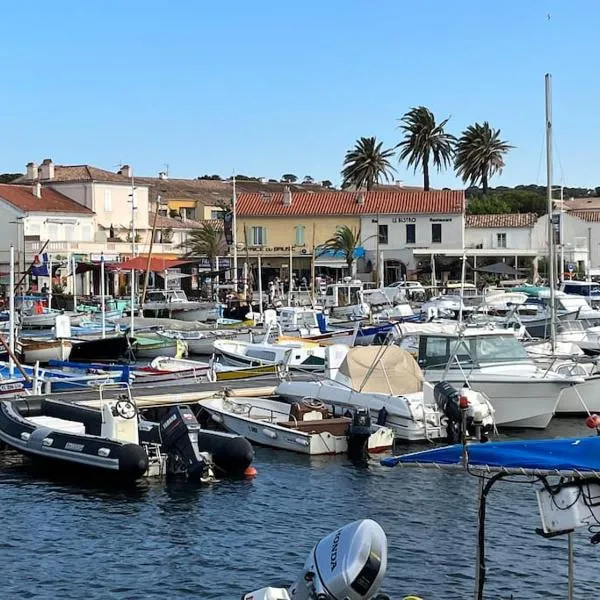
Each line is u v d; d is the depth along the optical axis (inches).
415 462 438.9
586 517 404.5
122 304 2618.1
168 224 3816.4
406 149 4131.4
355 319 2142.0
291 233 3553.2
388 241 3491.6
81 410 1061.8
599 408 1224.8
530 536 756.0
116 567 695.7
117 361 1723.7
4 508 843.4
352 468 986.7
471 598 629.9
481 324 1630.2
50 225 3316.9
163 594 644.7
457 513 821.9
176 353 1902.1
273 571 687.7
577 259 3661.4
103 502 862.5
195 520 807.7
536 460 406.6
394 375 1136.8
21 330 2087.8
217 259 3134.8
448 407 1051.9
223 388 1256.8
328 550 506.0
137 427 982.4
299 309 2090.3
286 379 1317.7
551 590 647.8
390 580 663.8
